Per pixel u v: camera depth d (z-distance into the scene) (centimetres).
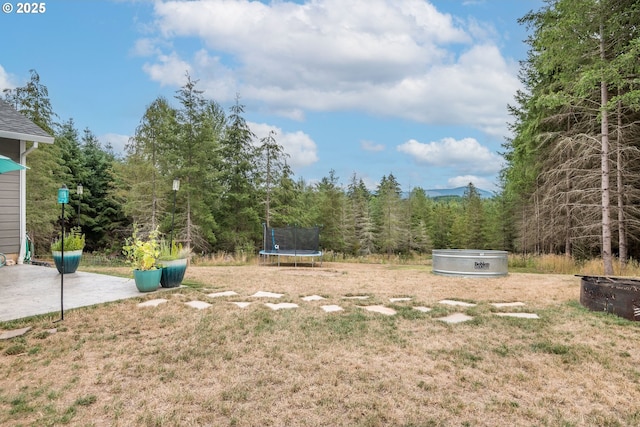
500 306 541
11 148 826
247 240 1803
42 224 1775
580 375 304
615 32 1046
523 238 1978
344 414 243
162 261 614
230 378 292
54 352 340
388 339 387
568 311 509
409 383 287
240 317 456
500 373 308
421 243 2895
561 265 1255
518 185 1792
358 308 518
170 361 323
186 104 1581
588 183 1283
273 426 228
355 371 307
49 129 1855
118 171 1764
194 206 1602
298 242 1234
